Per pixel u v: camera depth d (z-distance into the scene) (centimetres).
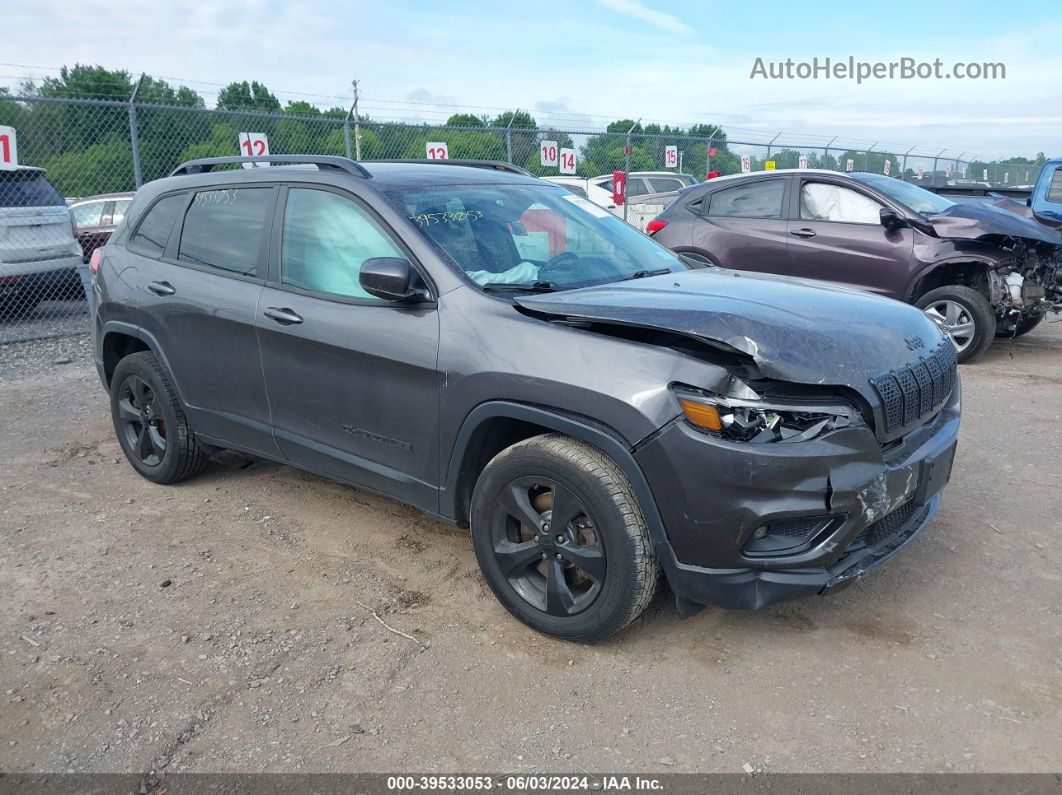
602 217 432
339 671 301
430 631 327
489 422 317
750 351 271
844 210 805
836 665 298
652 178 1844
